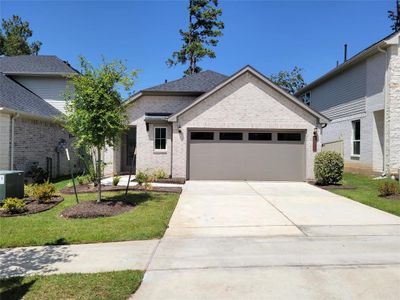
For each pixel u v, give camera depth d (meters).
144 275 4.63
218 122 15.39
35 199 10.05
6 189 9.45
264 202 10.16
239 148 15.63
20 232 6.77
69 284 4.29
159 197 10.80
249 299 3.91
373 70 16.41
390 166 15.19
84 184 13.20
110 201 9.70
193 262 5.11
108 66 9.28
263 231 6.91
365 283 4.32
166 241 6.23
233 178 15.62
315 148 15.24
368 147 16.92
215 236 6.55
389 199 10.36
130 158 19.69
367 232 6.77
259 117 15.34
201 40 35.38
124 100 9.62
